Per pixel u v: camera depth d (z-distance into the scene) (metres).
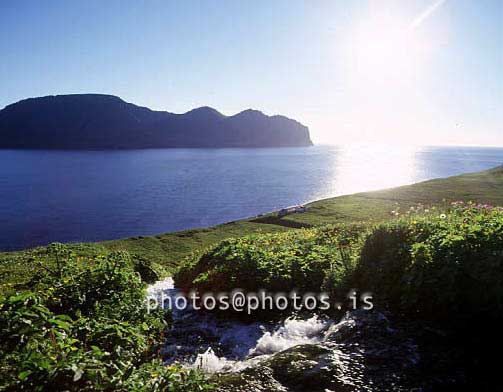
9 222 68.56
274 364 5.71
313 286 9.58
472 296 6.84
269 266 10.23
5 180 129.12
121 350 4.95
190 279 12.70
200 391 4.39
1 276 13.39
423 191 43.91
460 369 5.47
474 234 7.63
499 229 7.57
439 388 5.07
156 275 16.73
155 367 4.73
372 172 152.88
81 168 168.00
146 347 5.83
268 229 33.97
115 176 138.12
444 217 9.99
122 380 4.09
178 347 7.77
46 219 70.69
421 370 5.46
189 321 9.32
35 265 15.45
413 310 7.43
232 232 34.59
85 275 9.51
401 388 5.05
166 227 63.78
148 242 32.38
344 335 6.66
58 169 164.62
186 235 34.56
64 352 4.24
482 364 5.59
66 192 102.75
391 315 7.27
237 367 6.16
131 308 7.93
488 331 6.39
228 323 9.09
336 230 15.95
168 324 8.88
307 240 14.01
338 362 5.65
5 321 4.61
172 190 103.75
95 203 86.19
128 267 11.83
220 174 143.38
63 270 11.48
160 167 170.88
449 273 7.09
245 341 8.00
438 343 6.18
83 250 20.55
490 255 6.99
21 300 4.93
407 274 7.78
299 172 151.75
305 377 5.31
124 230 62.44
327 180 124.19
